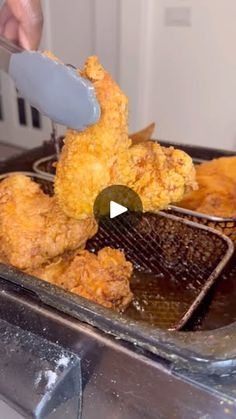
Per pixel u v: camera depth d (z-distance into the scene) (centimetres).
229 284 36
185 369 22
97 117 27
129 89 96
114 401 26
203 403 22
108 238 40
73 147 29
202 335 23
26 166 52
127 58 93
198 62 87
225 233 39
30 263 33
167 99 94
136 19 89
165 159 30
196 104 91
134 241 40
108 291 32
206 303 32
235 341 22
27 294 28
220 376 22
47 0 99
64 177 30
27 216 34
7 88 118
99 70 29
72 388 26
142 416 25
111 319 24
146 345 23
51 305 27
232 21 80
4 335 29
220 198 41
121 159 29
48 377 26
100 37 95
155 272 39
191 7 83
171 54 89
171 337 22
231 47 82
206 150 53
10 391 26
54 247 33
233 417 21
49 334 27
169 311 35
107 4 91
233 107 87
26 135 121
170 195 30
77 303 26
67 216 34
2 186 36
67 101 27
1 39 29
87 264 33
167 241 38
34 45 38
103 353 25
